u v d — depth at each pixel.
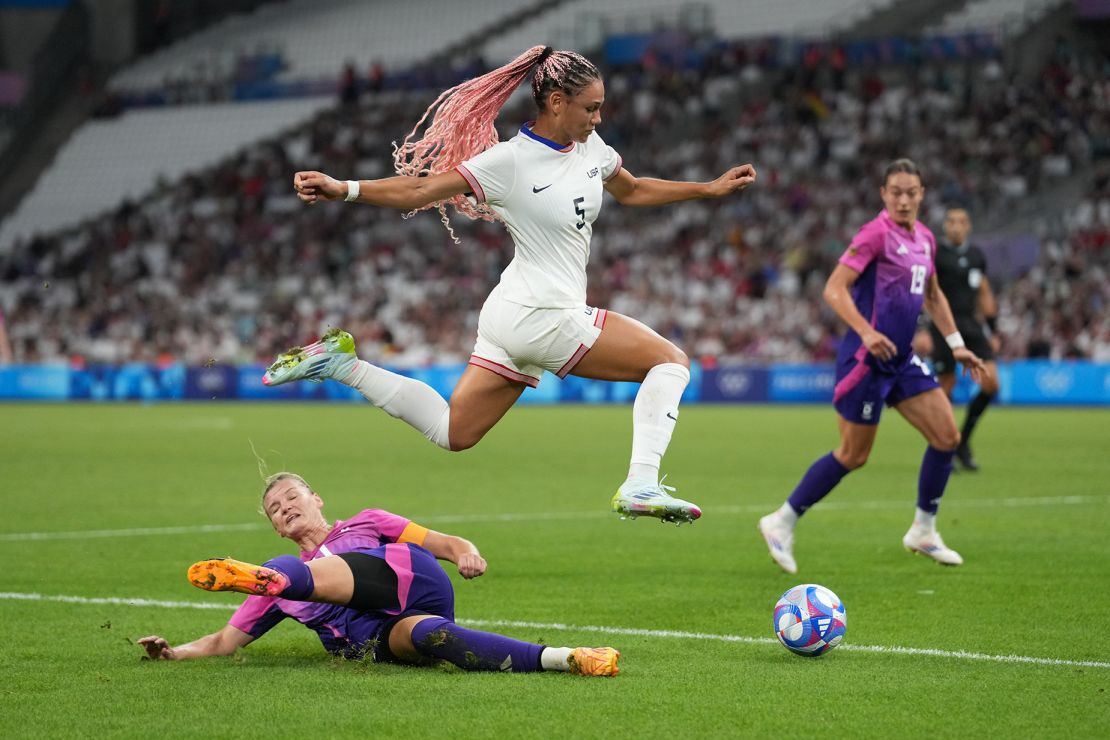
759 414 94.38
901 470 54.22
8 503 43.78
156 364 127.56
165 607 25.31
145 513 41.09
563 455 62.72
